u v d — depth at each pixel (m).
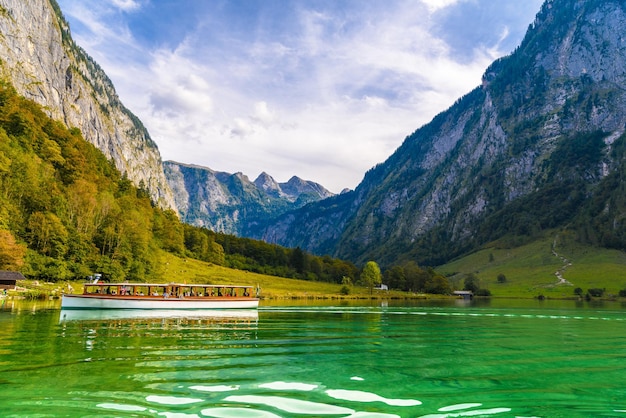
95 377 18.48
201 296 77.06
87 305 62.12
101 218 144.00
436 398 16.06
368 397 16.08
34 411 13.45
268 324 49.16
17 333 33.72
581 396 16.64
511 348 31.25
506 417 13.80
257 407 14.39
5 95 177.00
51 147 166.75
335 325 49.66
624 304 155.12
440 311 89.06
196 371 20.36
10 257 91.75
